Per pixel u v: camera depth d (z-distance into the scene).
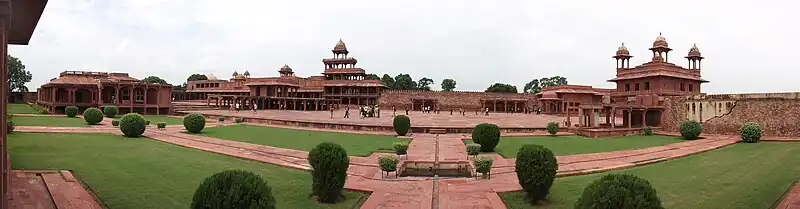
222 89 72.88
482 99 66.75
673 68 41.59
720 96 28.39
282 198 9.96
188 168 12.75
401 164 14.77
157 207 8.66
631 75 43.62
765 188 10.51
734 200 9.57
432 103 69.81
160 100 46.19
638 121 32.19
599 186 6.10
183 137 21.83
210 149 17.45
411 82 103.62
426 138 24.19
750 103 27.11
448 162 15.34
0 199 5.70
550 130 26.56
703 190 10.68
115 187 9.84
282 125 32.34
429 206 9.61
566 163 15.84
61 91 44.69
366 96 70.25
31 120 29.47
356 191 11.02
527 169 9.82
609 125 31.84
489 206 9.66
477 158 14.35
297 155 16.78
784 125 25.75
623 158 17.11
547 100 60.00
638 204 5.75
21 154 13.46
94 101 44.44
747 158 16.22
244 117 36.03
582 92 58.69
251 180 6.25
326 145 10.02
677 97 30.75
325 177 9.73
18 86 73.25
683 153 18.42
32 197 8.74
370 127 28.39
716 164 14.99
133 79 50.50
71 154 13.98
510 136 25.97
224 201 5.95
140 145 17.55
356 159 16.14
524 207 9.75
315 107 60.41
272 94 61.88
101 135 20.66
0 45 5.60
